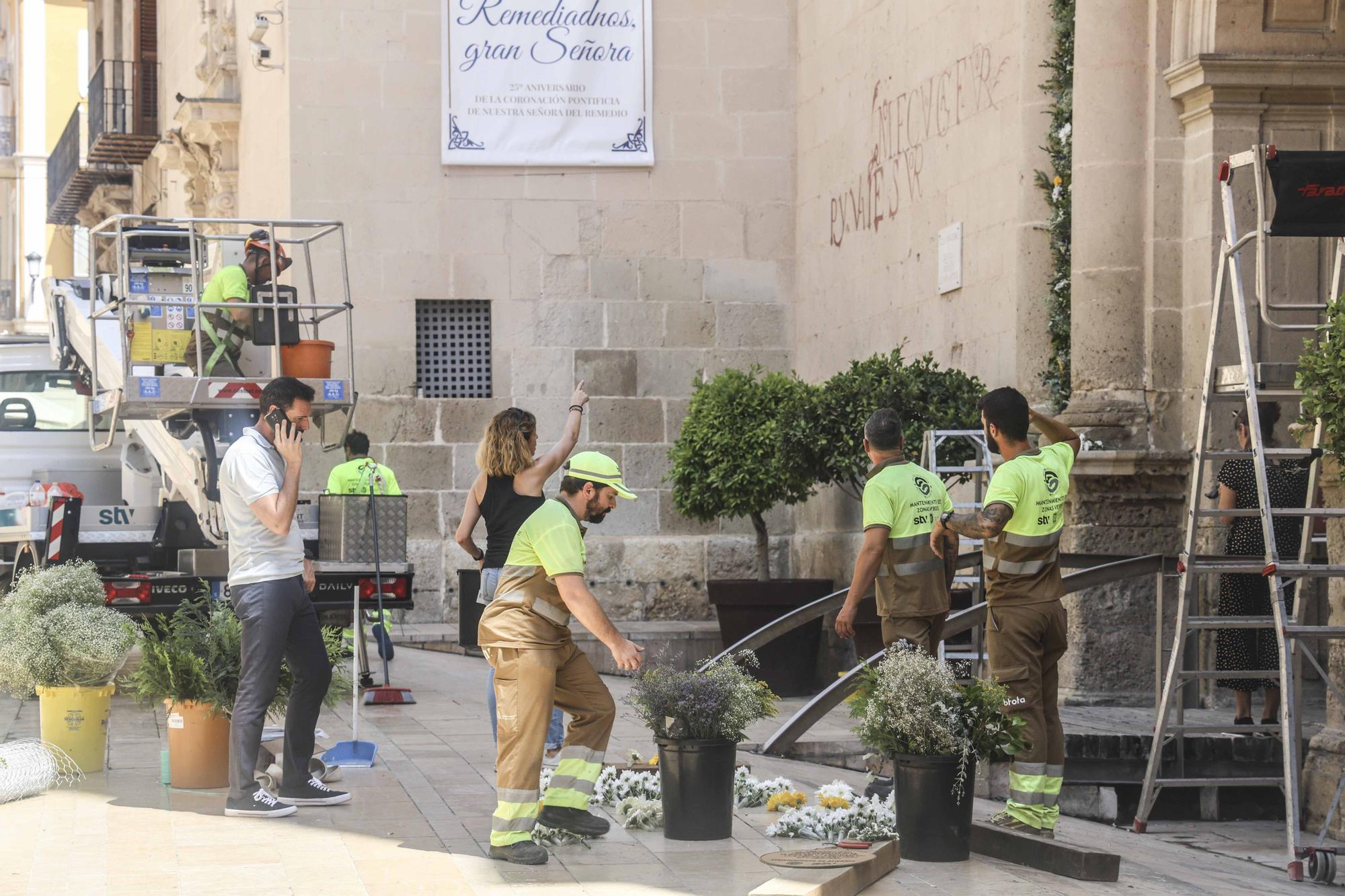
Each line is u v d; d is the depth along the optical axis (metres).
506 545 11.18
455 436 23.03
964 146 18.33
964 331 18.34
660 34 23.77
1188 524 11.68
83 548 17.81
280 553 10.05
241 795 9.99
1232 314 14.95
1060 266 16.48
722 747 9.48
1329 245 15.16
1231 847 11.82
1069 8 16.38
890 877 8.85
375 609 15.76
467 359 23.23
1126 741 13.19
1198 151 15.20
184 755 10.88
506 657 8.90
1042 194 16.62
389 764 12.05
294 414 9.92
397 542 15.83
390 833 9.58
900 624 10.95
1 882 8.30
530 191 23.39
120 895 8.05
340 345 22.75
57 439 20.55
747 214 23.95
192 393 14.62
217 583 15.95
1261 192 11.15
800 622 15.62
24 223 56.16
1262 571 10.98
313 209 22.80
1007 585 10.06
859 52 21.58
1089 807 12.99
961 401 17.02
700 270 23.83
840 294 22.33
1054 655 10.19
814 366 23.33
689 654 20.41
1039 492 10.03
